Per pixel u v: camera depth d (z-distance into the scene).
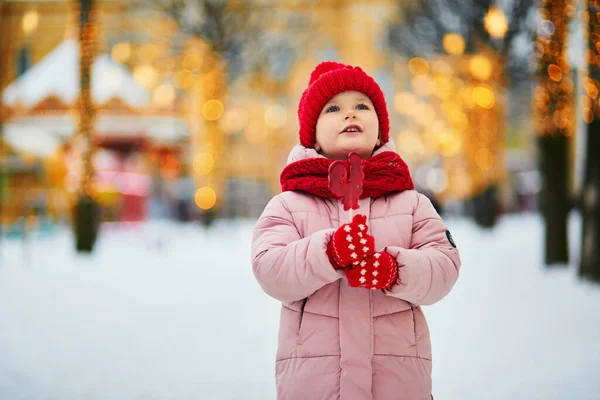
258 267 1.79
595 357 3.85
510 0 11.05
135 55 13.62
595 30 5.94
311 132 2.06
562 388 3.24
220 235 17.03
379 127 2.10
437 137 16.30
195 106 14.74
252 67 19.47
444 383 3.36
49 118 9.90
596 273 6.60
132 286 7.46
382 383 1.73
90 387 3.39
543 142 8.17
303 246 1.71
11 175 11.78
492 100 11.51
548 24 7.39
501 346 4.19
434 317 5.27
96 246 11.09
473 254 10.90
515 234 15.63
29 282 7.73
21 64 20.84
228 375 3.61
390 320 1.78
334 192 1.69
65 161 11.63
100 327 5.05
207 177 15.91
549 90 7.70
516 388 3.25
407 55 16.73
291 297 1.75
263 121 22.78
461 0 13.13
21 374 3.65
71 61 10.16
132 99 10.36
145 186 17.31
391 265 1.64
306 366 1.75
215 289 7.24
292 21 28.42
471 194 18.94
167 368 3.77
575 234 12.08
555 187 8.12
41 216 14.88
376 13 28.62
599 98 6.11
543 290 6.57
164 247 13.40
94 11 9.70
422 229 1.91
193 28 14.73
